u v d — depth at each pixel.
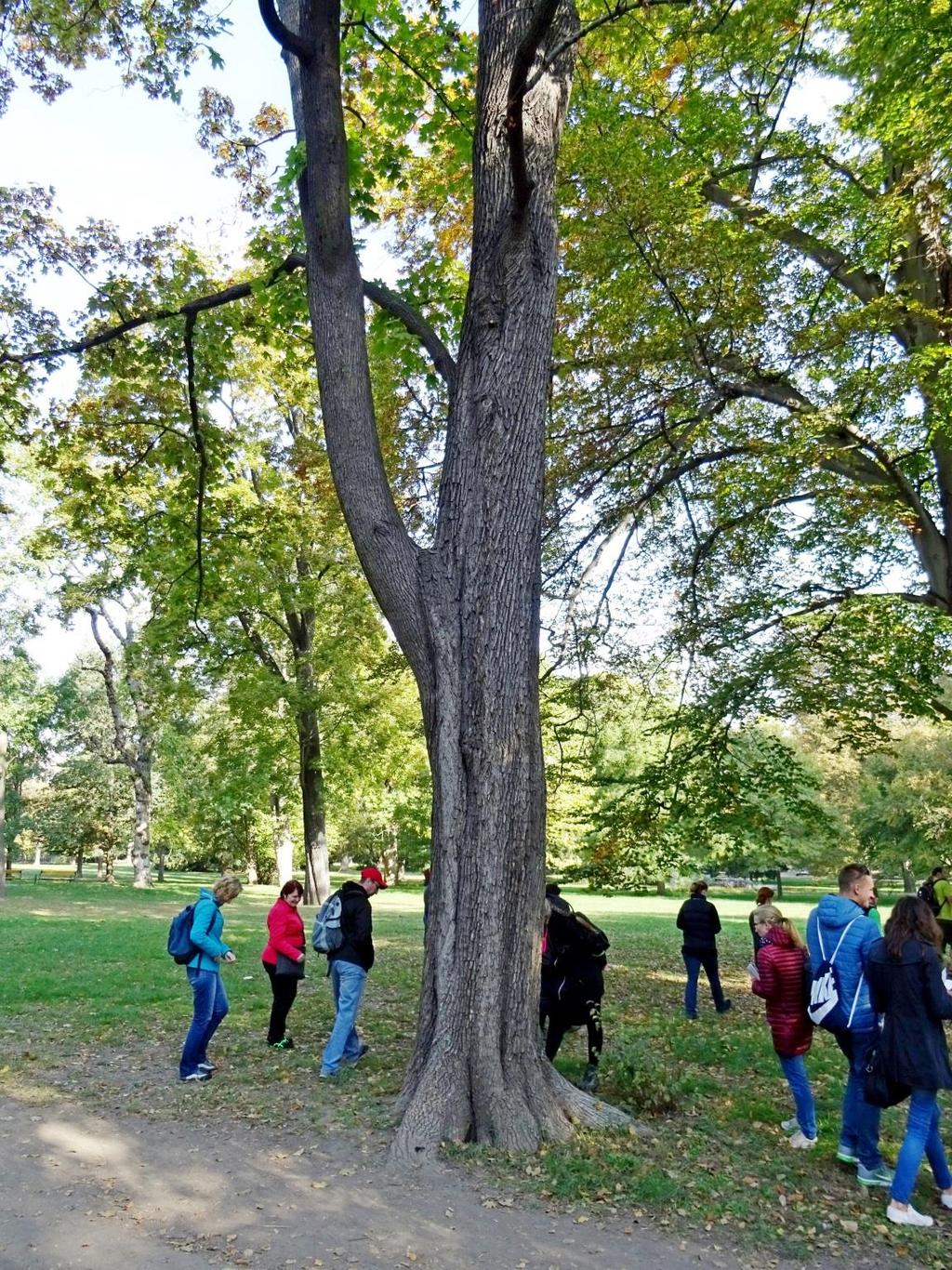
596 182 11.49
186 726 30.80
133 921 20.95
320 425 23.58
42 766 51.88
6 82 9.99
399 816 40.00
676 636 13.13
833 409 10.80
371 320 10.62
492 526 6.64
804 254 13.07
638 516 12.55
